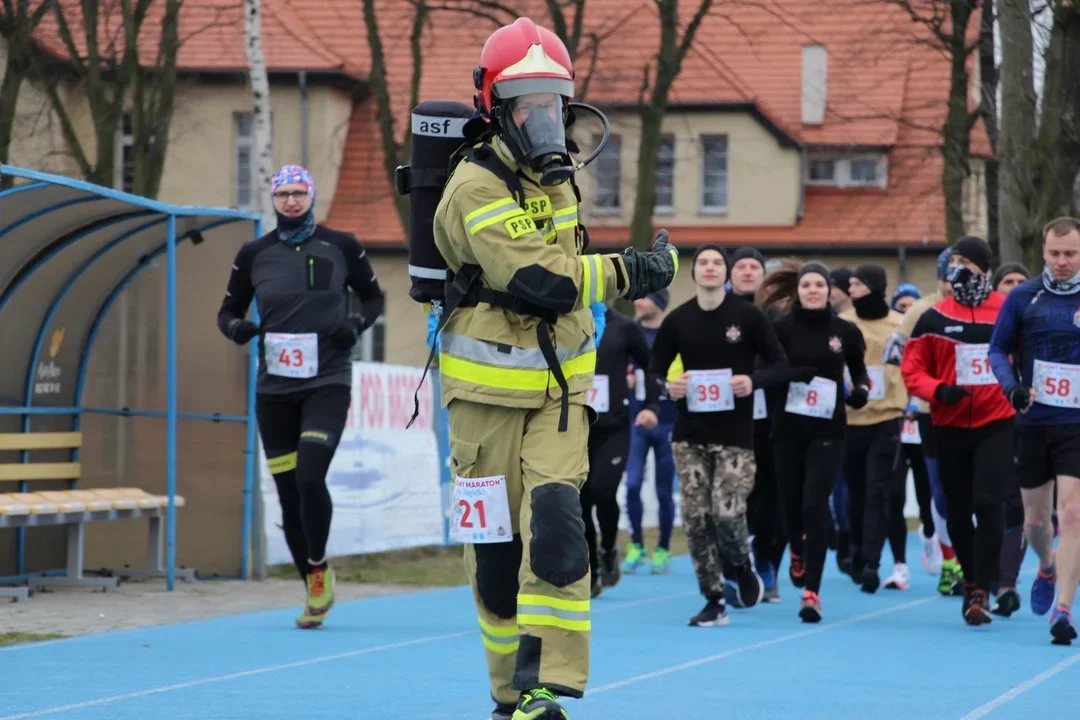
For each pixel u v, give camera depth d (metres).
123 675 7.82
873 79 40.41
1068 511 9.48
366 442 15.64
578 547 5.19
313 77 37.94
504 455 5.35
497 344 5.27
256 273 9.98
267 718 6.47
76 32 28.75
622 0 39.09
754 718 6.62
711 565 10.60
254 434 13.73
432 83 38.75
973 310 10.74
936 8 28.27
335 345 9.84
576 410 5.35
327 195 38.50
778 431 11.27
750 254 12.05
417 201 5.57
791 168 39.78
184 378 13.80
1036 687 7.71
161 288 13.68
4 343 12.86
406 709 6.72
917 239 39.31
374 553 16.44
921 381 10.72
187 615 10.92
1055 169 21.23
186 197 37.84
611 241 39.09
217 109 37.94
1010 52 21.05
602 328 6.07
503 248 5.09
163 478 13.70
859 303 13.80
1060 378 9.47
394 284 38.94
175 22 26.36
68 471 13.48
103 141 26.19
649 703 7.02
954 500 10.98
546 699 5.11
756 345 10.55
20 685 7.45
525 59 5.23
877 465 13.53
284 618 10.73
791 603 12.43
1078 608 11.94
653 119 30.03
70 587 12.80
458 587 13.71
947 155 29.45
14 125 29.03
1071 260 9.43
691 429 10.55
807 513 10.97
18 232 12.12
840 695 7.35
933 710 6.93
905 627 10.65
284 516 10.10
